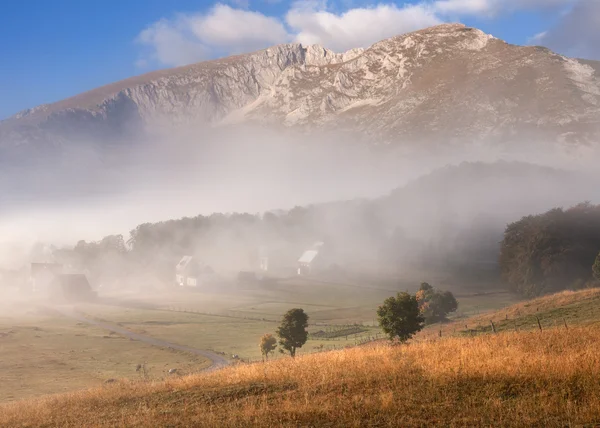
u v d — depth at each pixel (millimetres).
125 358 72562
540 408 16953
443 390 19547
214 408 20781
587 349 24250
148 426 19000
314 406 18984
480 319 55406
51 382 55781
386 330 46312
